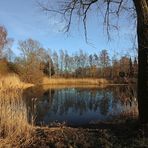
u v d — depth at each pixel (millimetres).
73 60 89250
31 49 57406
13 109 9938
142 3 8570
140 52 8836
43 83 62688
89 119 15539
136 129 8703
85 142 8023
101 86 53156
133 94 18250
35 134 8859
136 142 7684
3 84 19016
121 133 8539
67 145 7910
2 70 46500
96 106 21453
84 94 33125
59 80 66500
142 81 8766
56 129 9406
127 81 21016
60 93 34812
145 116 8695
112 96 29578
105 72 81500
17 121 8930
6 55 56969
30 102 22766
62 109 19953
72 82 67312
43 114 17016
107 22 10852
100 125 10430
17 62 55875
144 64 8734
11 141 8281
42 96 30203
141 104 8781
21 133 8727
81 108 20516
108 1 10305
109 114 16594
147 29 8625
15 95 12461
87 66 88375
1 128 8711
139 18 8711
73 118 16047
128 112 13578
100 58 84500
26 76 54625
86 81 68250
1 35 53469
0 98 10148
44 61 76312
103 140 8023
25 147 8008
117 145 7703
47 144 8102
